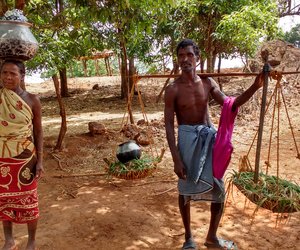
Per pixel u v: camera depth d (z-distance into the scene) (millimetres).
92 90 16594
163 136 7699
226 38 9367
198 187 2979
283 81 10992
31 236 3102
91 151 6871
